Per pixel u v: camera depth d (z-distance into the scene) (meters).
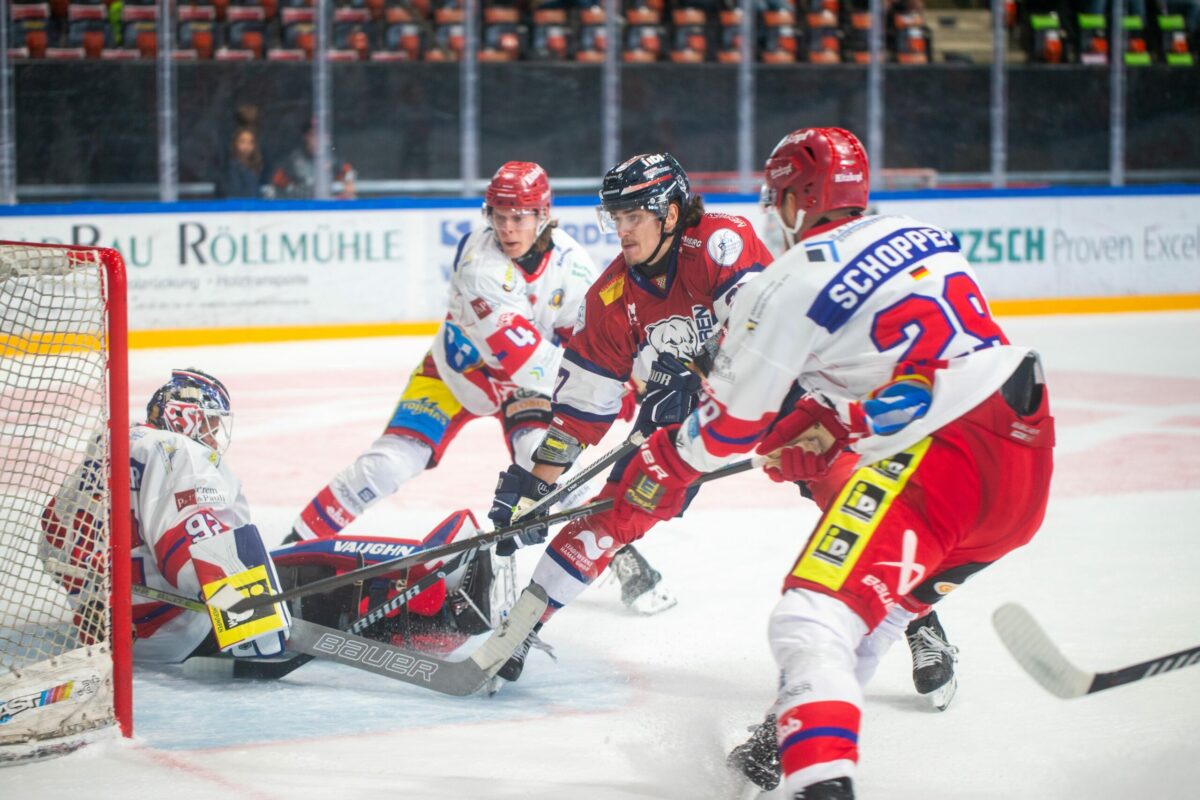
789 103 20.83
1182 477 9.85
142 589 5.47
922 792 4.36
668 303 5.51
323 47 18.92
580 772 4.58
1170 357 16.30
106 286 4.67
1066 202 20.72
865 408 3.95
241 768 4.60
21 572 6.42
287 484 9.77
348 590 5.89
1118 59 21.70
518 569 7.35
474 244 6.94
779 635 3.78
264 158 19.02
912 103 21.19
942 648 5.17
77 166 18.36
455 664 5.32
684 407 5.57
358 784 4.46
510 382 7.12
